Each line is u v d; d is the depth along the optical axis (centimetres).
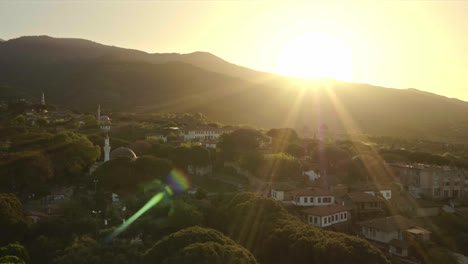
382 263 7406
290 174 13312
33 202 10588
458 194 13438
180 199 10169
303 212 10606
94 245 7950
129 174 11431
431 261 9038
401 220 10138
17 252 7438
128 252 7769
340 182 13400
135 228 8850
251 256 7062
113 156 12769
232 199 9962
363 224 10175
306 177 13562
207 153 13775
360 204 11256
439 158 15738
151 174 11638
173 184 11762
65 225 8750
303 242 7688
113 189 11319
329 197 11362
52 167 11925
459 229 10794
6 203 8750
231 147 14862
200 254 6419
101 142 14762
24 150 12812
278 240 8075
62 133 13912
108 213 9562
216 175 13888
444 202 12725
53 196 10831
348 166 13962
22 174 10975
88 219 8969
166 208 9638
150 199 10256
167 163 12125
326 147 15612
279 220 8781
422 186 13112
